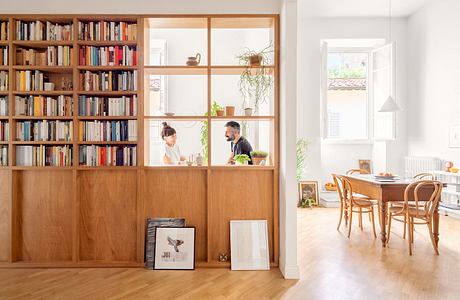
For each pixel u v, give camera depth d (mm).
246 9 3881
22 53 3941
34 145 3973
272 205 3959
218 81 6254
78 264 3848
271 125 4121
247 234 3912
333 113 8297
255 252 3865
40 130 3910
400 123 7957
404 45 7941
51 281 3453
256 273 3689
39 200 3918
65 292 3184
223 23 4102
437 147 6840
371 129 8219
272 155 4031
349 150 8258
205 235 3979
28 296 3098
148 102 4160
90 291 3207
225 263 3865
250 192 3967
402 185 4547
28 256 3916
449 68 6461
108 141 3881
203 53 6270
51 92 3859
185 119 3943
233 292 3189
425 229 5574
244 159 4141
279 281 3455
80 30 3906
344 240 4957
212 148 6250
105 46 3971
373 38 7895
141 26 3883
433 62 6934
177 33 6293
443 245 4680
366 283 3396
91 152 3908
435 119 6887
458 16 6207
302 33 7930
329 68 8305
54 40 3893
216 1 3885
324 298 3062
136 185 3932
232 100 6238
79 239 3920
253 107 5836
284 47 3633
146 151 4035
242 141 4453
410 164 7402
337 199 7621
